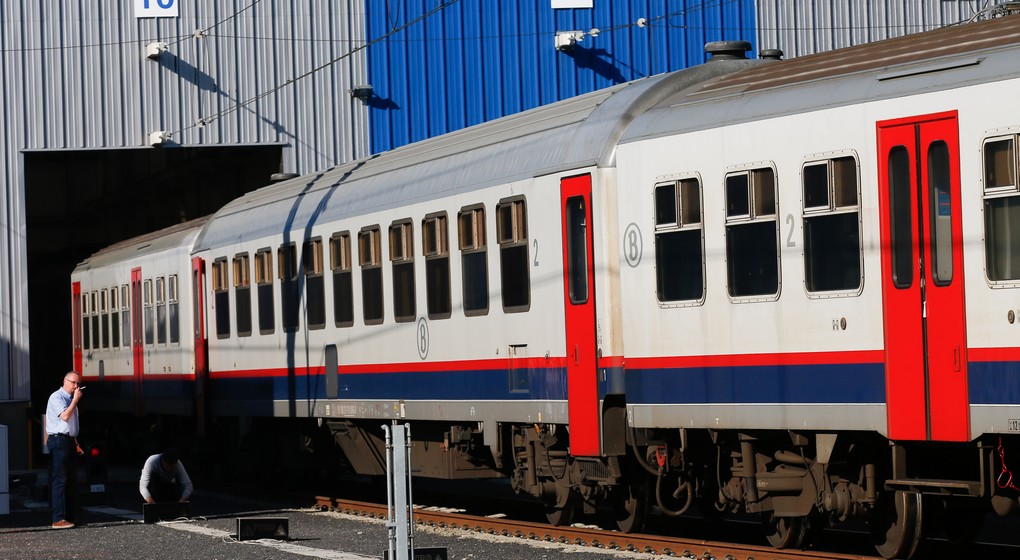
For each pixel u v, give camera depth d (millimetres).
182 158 46656
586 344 16344
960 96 12703
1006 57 12539
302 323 23906
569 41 33688
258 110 33844
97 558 16875
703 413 14984
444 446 20344
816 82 14172
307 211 23859
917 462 13859
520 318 17609
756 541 16938
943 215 12836
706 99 15297
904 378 13117
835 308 13695
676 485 16484
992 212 12484
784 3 34438
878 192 13328
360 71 34156
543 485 17922
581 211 16484
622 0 34219
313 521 20516
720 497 15727
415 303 20156
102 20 33344
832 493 14430
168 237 31391
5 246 33188
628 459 16750
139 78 33406
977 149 12570
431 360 19734
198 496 26141
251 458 27641
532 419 17406
